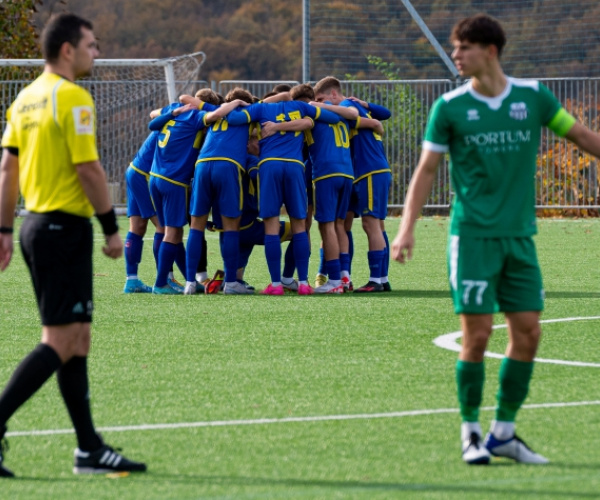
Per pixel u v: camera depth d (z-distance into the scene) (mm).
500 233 16312
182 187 37562
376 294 37938
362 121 37906
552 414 19281
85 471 15898
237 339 27969
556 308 34031
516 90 16375
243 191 37500
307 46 80312
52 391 21453
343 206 38344
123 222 74062
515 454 16281
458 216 16516
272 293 37719
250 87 80062
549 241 59344
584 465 16031
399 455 16641
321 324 30500
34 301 36188
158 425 18719
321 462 16250
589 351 25953
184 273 40000
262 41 154375
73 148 15727
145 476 15648
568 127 16656
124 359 25141
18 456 16859
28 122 16141
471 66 16188
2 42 84500
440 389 21578
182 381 22547
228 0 159500
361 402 20406
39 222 15836
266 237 37406
